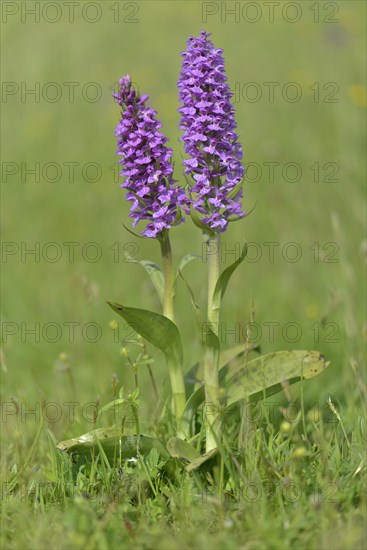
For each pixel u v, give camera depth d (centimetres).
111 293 1030
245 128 1552
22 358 865
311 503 472
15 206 1363
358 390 655
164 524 488
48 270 1129
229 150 523
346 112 1509
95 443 539
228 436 564
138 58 1923
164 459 546
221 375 578
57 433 665
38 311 1001
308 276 1022
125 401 541
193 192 531
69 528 473
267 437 602
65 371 796
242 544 460
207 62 509
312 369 567
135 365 567
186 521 477
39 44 2030
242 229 1209
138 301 1002
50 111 1734
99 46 1995
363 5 2119
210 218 522
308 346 852
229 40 1986
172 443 531
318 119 1554
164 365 829
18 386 793
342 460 545
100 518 501
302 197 1229
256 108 1628
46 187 1427
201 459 520
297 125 1538
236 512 492
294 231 1155
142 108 520
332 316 892
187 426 565
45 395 759
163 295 559
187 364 852
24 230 1291
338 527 462
